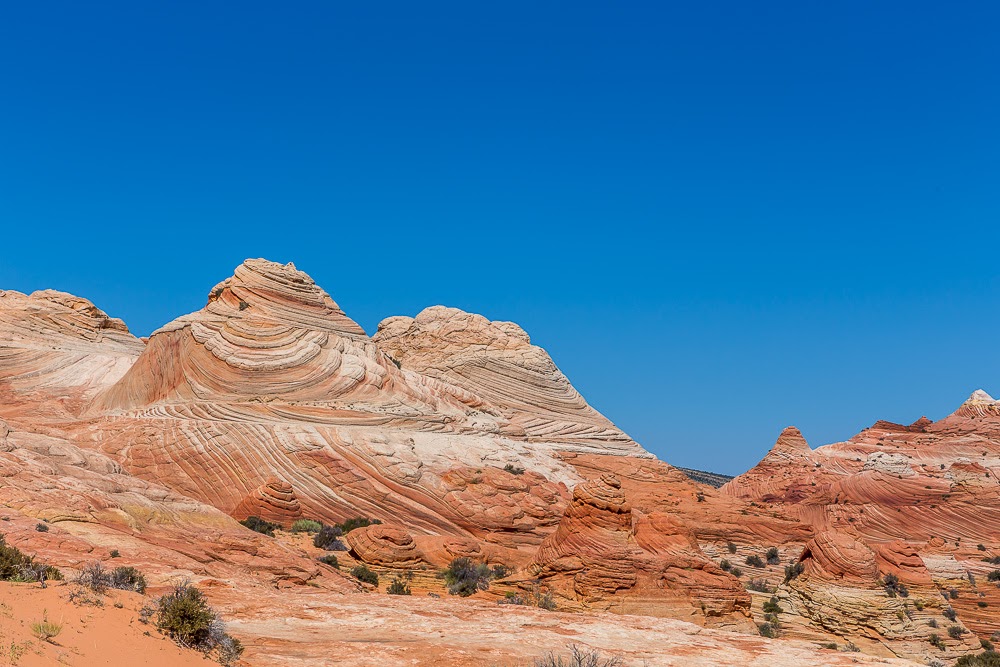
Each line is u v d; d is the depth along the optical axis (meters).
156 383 79.00
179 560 31.19
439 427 80.25
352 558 48.03
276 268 86.94
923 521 96.19
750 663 22.61
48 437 45.25
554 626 25.72
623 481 87.00
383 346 116.06
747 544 77.75
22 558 20.11
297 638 22.02
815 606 42.16
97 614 17.33
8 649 13.51
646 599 37.69
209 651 18.12
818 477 117.06
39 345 99.19
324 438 69.94
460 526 65.56
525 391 104.00
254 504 58.66
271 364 78.06
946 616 42.62
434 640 22.69
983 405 134.75
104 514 35.84
